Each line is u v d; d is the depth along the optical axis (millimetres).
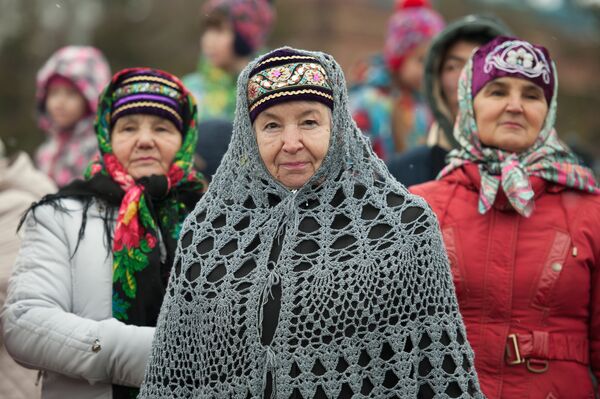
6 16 23703
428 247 4332
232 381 4328
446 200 5488
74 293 5230
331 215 4367
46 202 5395
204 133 7441
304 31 24141
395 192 4430
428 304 4297
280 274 4324
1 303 5645
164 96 5684
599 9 20578
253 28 9820
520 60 5590
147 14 24094
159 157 5656
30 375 5777
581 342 5230
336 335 4219
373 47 25062
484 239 5316
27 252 5285
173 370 4535
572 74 21000
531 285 5191
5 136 21297
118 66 23250
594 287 5285
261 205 4508
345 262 4266
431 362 4262
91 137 9531
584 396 5172
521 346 5145
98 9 24094
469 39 7199
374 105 9328
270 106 4406
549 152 5531
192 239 4602
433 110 7250
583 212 5332
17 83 23141
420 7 9312
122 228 5324
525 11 22828
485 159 5574
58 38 23703
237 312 4363
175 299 4551
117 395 5133
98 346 4969
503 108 5547
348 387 4219
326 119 4418
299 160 4391
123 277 5270
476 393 4297
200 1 23844
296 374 4227
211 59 9773
